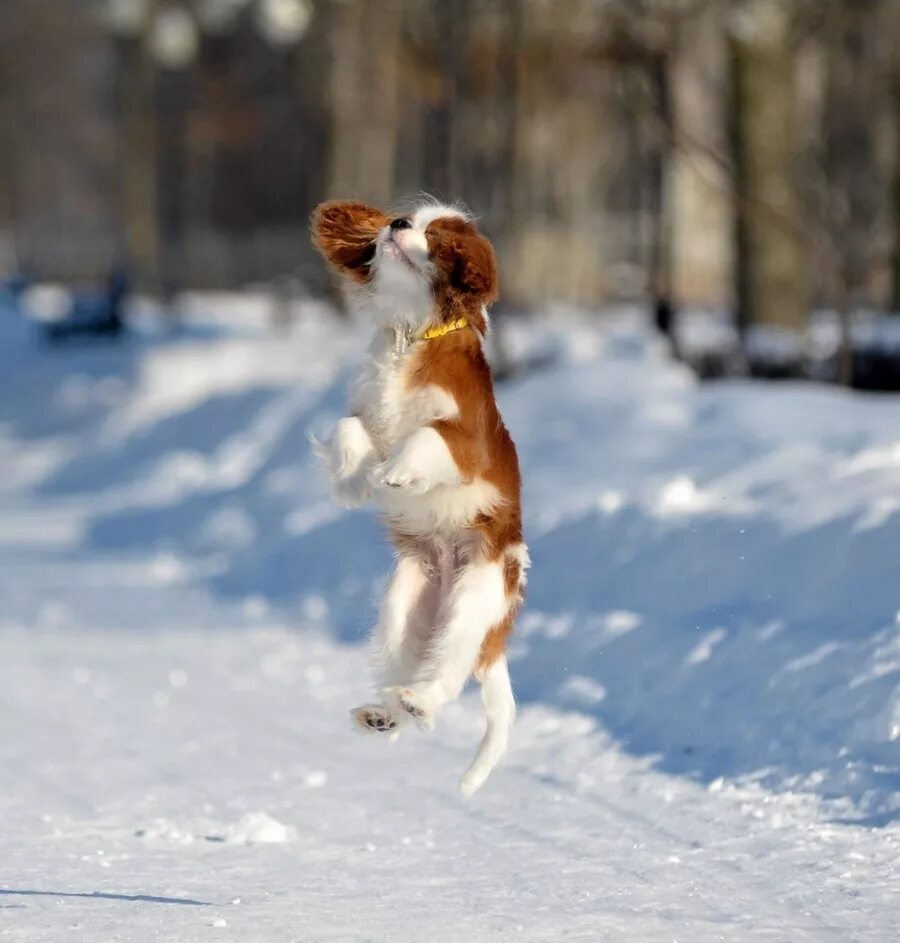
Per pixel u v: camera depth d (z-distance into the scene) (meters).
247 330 45.50
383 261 7.10
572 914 7.21
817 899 7.36
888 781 8.79
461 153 28.86
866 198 36.84
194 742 11.25
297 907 7.40
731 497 13.91
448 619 6.98
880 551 10.81
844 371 20.88
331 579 17.11
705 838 8.51
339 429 7.11
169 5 47.69
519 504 7.34
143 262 60.19
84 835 8.98
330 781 10.12
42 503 28.30
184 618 16.61
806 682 9.84
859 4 34.09
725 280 62.94
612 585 12.72
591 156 55.97
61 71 94.88
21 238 93.00
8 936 6.87
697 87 39.72
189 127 67.25
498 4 30.41
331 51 43.12
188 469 28.03
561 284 60.03
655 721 10.53
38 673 13.83
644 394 19.75
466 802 9.49
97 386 40.06
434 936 6.85
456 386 7.02
